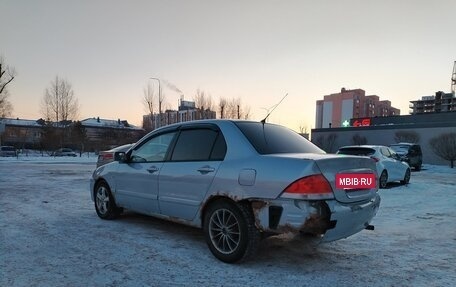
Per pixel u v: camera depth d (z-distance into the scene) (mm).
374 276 4309
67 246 5219
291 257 4918
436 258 5020
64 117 62250
